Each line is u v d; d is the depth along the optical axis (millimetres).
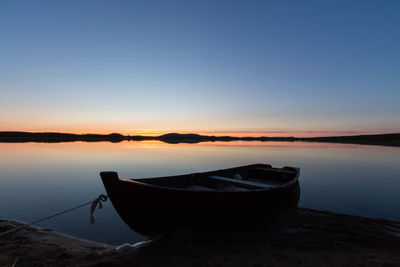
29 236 5625
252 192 6023
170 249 4762
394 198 9859
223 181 8164
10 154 28672
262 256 4543
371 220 6902
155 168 18703
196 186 7543
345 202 9234
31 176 14711
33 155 27734
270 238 5523
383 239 5555
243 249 4871
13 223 6625
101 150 37406
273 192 6797
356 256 4629
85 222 7152
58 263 4090
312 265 4195
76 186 12094
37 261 4156
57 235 5891
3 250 4613
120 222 7191
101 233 6344
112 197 4820
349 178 14656
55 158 24875
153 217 4977
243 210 6023
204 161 23844
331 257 4562
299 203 8977
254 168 11625
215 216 5477
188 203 5031
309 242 5324
